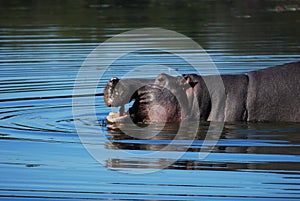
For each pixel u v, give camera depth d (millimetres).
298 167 31562
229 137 37438
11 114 42500
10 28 81125
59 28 80312
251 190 28531
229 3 106438
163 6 103562
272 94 41531
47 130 38688
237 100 41500
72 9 100375
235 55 61062
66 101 46188
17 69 56844
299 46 65375
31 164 32094
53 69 56688
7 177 30219
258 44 67062
